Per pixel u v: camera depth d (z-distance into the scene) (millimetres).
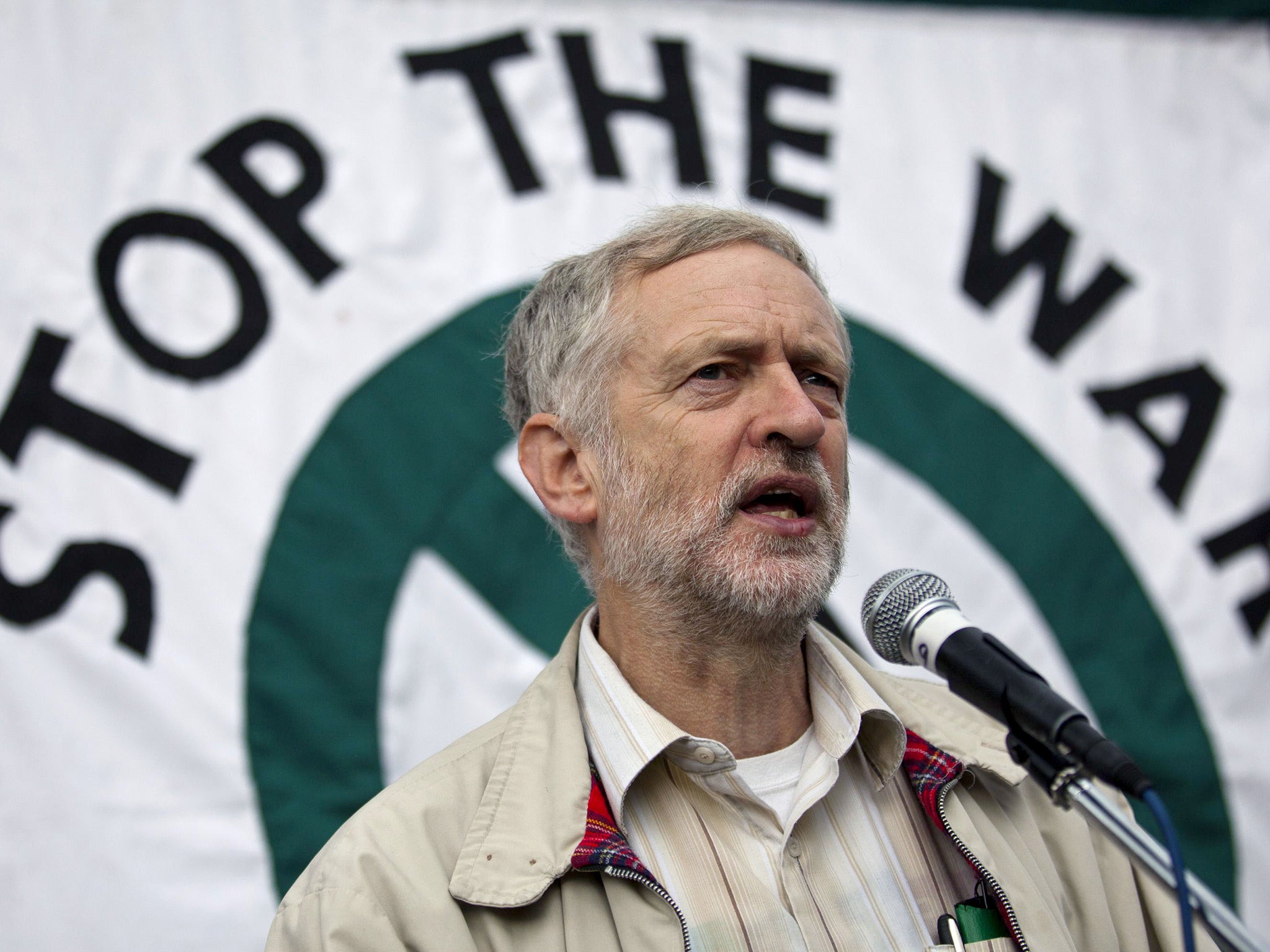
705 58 3115
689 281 1616
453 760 1549
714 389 1556
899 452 3014
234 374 2684
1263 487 3156
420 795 1485
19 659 2420
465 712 2641
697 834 1448
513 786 1462
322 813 2502
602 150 3006
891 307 3096
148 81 2766
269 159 2807
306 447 2691
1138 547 3072
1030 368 3137
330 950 1319
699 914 1383
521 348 1812
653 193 3016
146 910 2359
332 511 2670
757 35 3164
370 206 2848
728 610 1470
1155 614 3029
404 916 1345
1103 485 3094
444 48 2967
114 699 2447
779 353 1572
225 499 2617
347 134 2865
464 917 1357
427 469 2746
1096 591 3021
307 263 2781
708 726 1556
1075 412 3131
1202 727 2969
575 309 1695
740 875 1417
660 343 1584
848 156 3158
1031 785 1641
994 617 2971
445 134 2928
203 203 2746
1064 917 1502
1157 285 3242
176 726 2467
